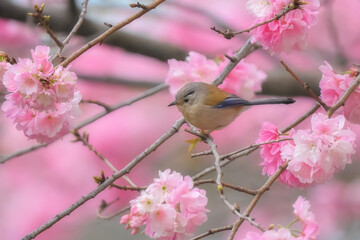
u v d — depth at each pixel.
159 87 8.71
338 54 11.72
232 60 7.75
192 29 13.14
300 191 13.43
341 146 5.68
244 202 13.00
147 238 13.09
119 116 13.19
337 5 13.44
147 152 6.55
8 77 5.87
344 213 13.35
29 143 12.98
